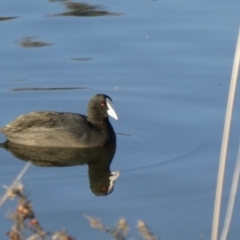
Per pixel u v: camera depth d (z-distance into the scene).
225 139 6.84
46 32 19.20
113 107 14.69
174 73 17.14
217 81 16.69
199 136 14.41
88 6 20.84
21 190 6.48
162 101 16.06
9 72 17.39
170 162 13.34
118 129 15.13
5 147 14.55
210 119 15.09
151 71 17.28
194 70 17.22
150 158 13.64
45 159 13.80
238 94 15.95
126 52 18.11
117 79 17.06
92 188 12.25
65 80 17.08
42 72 17.39
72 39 18.81
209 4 20.59
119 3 21.05
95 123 14.73
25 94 16.56
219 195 6.86
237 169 6.82
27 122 14.77
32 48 18.34
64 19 19.89
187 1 20.89
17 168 13.28
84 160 13.85
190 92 16.31
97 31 19.19
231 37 18.58
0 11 20.47
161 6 20.62
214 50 18.02
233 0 20.80
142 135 14.76
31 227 6.99
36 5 20.88
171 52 18.03
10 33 19.12
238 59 6.73
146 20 19.72
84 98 16.42
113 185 12.36
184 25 19.31
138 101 16.16
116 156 13.91
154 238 7.21
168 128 14.91
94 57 17.95
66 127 14.56
